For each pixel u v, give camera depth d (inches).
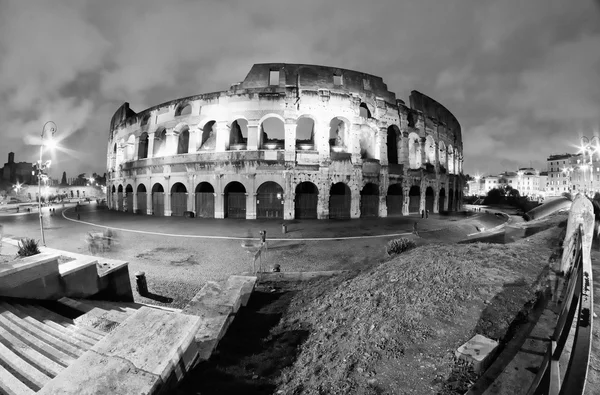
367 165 1261.1
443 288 253.6
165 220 1162.6
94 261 378.3
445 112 1676.9
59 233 919.7
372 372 172.6
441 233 924.6
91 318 289.0
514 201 2202.3
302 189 1309.1
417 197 1429.6
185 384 182.7
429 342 188.9
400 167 1344.7
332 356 206.4
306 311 310.0
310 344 240.2
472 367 157.2
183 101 1304.1
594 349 152.7
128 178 1525.6
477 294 235.3
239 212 1214.3
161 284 469.1
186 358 189.8
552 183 3897.6
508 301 219.1
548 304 207.2
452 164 1744.6
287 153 1168.8
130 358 163.6
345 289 325.4
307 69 1221.7
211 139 1381.6
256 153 1171.9
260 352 239.0
